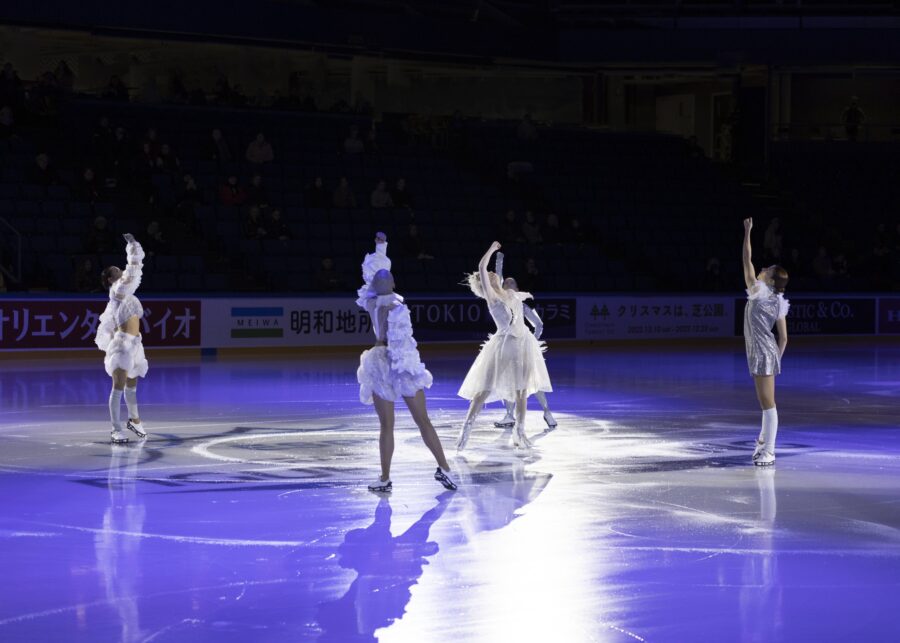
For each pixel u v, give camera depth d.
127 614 6.91
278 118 34.47
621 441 13.95
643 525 9.31
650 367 24.66
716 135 41.09
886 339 34.44
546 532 9.05
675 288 33.97
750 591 7.44
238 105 34.44
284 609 7.02
